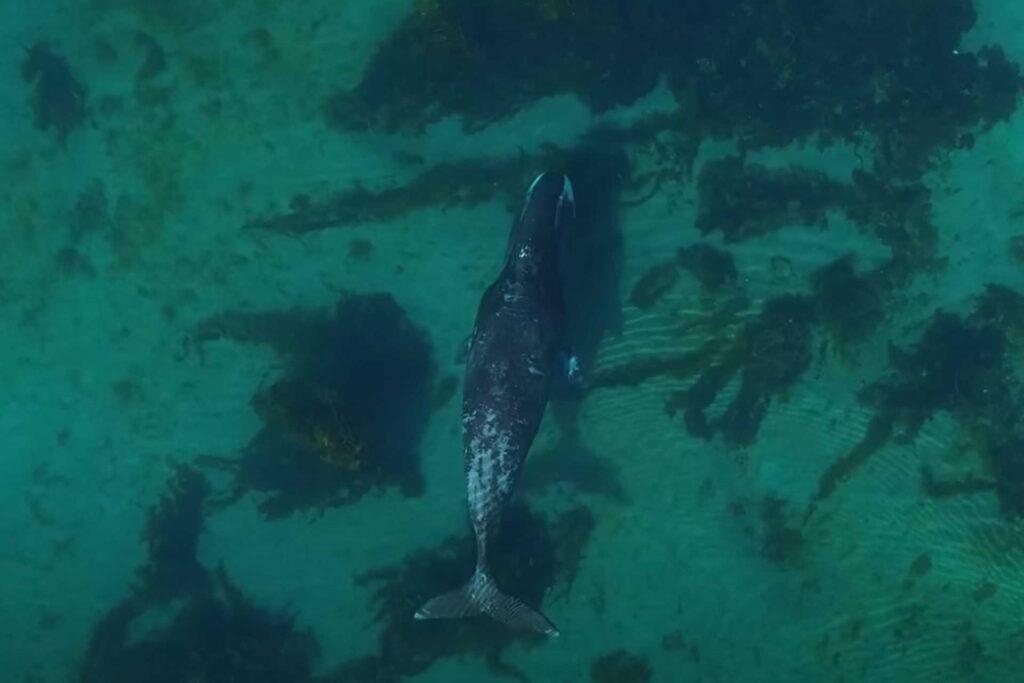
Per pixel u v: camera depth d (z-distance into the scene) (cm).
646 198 1115
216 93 1136
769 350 1109
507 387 963
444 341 1132
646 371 1125
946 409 1125
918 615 1122
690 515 1134
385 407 1129
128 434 1147
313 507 1135
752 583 1129
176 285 1142
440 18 1076
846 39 1094
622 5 1086
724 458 1134
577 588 1128
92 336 1147
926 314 1129
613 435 1133
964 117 1103
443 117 1116
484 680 1124
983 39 1134
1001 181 1123
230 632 1118
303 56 1132
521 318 967
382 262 1130
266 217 1134
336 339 1130
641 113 1109
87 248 1146
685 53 1097
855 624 1123
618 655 1123
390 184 1126
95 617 1144
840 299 1109
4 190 1144
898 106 1100
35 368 1150
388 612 1124
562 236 1026
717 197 1109
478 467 969
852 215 1117
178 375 1144
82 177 1143
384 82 1109
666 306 1125
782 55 1088
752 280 1124
